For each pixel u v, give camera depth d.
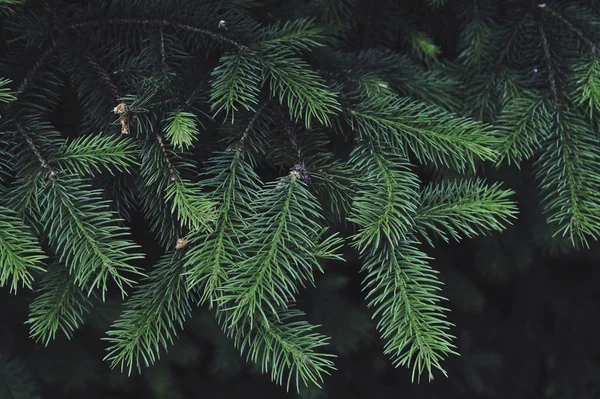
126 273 1.00
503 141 0.92
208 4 0.95
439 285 1.14
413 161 1.03
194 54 0.94
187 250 0.88
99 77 0.93
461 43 1.02
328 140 0.95
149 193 0.90
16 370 1.01
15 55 0.92
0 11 0.91
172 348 1.09
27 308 1.01
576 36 0.98
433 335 0.85
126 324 0.86
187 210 0.86
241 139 0.90
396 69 0.98
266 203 0.88
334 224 0.94
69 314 0.87
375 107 0.93
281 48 0.94
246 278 0.85
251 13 1.00
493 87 0.99
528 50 0.99
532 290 1.38
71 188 0.87
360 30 1.04
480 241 1.12
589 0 1.00
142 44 0.95
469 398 1.26
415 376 1.25
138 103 0.88
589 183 0.92
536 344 1.38
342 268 1.13
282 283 0.85
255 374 1.14
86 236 0.86
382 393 1.23
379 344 1.20
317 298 1.09
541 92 0.97
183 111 0.90
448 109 1.00
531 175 1.03
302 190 0.88
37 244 0.87
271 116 0.93
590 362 1.39
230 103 0.88
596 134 0.96
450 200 0.91
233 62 0.91
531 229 1.06
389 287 0.88
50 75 0.92
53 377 1.08
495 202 0.90
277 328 0.86
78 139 0.89
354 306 1.10
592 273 1.39
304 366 0.85
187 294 0.88
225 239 0.86
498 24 1.03
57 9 0.94
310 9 1.00
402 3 1.05
